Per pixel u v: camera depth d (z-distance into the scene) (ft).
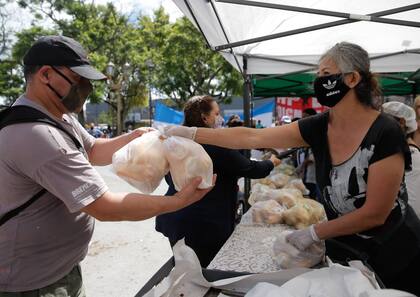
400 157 4.50
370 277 3.84
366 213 4.53
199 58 77.25
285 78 21.02
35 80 4.90
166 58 77.36
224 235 8.08
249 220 8.14
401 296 3.23
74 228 5.26
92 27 81.30
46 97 4.93
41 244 4.96
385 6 8.61
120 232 17.89
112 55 85.46
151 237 17.16
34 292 5.04
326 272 3.93
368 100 4.76
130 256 14.90
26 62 4.92
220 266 5.66
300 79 21.12
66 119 5.84
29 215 4.82
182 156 4.35
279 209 8.05
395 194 4.53
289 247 5.14
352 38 11.23
